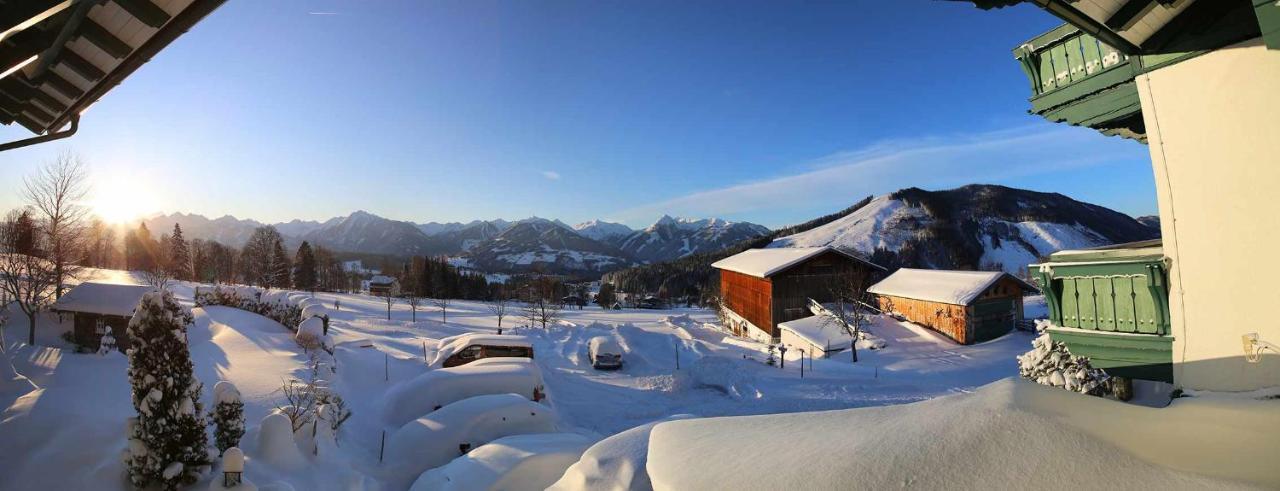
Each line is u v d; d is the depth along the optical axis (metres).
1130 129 6.78
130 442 7.67
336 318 45.03
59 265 26.73
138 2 3.93
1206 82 5.02
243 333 22.02
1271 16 3.76
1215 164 4.98
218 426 8.84
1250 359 4.73
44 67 4.72
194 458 7.88
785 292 35.47
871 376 23.00
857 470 4.53
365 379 19.11
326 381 15.05
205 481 7.89
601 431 15.58
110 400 10.90
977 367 23.55
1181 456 4.02
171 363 7.85
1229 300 4.89
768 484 4.74
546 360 28.05
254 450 9.32
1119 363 5.79
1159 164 5.41
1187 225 5.22
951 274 32.16
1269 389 4.55
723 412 17.38
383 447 12.17
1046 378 6.11
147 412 7.68
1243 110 4.79
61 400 10.02
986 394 5.65
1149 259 5.49
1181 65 5.19
